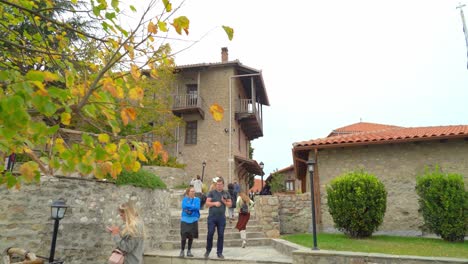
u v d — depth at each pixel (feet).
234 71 73.15
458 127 40.88
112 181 26.35
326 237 30.96
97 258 24.50
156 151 9.39
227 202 25.25
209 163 69.46
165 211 32.45
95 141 8.48
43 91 6.37
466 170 35.73
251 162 73.15
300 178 61.77
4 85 6.71
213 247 30.07
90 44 10.59
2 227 20.58
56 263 16.71
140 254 15.30
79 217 23.95
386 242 27.02
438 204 29.09
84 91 8.16
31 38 11.28
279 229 35.45
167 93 54.13
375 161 38.70
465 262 18.42
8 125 6.05
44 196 22.48
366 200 29.99
